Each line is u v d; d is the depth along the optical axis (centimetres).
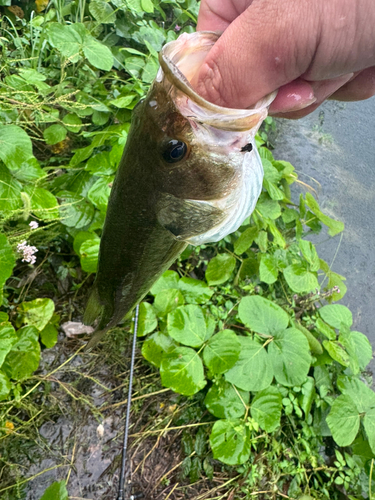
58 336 36
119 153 37
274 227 45
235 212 20
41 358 35
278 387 38
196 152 17
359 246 59
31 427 32
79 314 38
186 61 17
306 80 17
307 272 45
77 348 36
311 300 47
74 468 32
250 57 15
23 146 31
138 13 52
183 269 45
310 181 62
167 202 19
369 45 15
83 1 48
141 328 36
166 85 16
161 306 37
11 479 30
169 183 18
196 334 36
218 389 36
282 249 48
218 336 36
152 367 38
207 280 42
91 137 44
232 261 43
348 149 67
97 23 49
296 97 17
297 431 38
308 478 37
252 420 35
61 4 48
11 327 29
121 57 51
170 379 34
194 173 18
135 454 34
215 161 18
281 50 15
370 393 40
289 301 46
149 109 17
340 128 69
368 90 23
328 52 15
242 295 44
